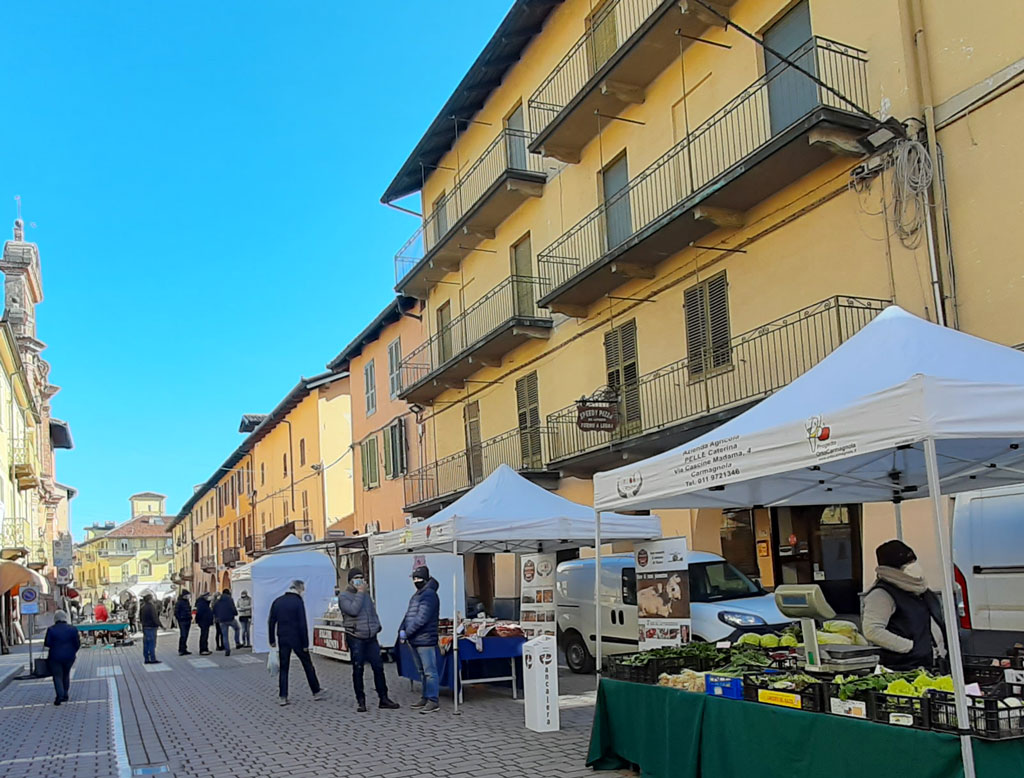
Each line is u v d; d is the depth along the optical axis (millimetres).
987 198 10906
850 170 12852
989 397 5102
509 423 23766
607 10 18797
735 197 14461
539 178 21531
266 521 49938
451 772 8000
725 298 15492
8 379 36438
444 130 25797
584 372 19953
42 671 20578
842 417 5520
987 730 4680
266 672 18719
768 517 15406
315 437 40781
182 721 12305
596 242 19234
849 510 13750
